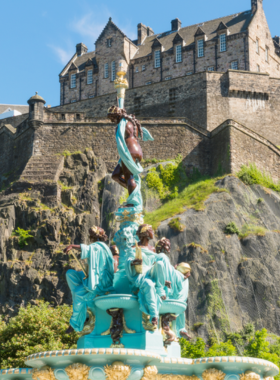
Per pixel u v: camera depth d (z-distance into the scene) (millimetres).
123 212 12266
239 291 43594
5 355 31016
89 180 57562
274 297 43188
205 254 45844
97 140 61188
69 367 9422
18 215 54781
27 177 58219
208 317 41562
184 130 60906
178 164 59250
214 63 75875
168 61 79500
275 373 10391
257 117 64750
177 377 10219
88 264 11281
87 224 53250
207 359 9812
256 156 57781
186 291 11750
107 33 84188
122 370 9258
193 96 65125
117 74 13766
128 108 69000
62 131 61625
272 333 41031
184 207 51531
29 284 49375
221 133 58594
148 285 10648
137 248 11008
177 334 11828
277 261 45906
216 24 79625
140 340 10703
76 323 11414
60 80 87500
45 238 52281
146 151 60594
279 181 58312
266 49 78062
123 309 11016
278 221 51000
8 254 52094
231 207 50438
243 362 9633
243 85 65062
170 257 46312
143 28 87688
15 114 90438
